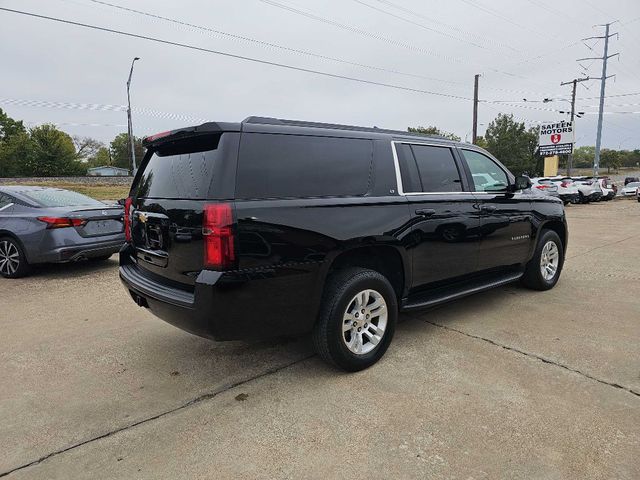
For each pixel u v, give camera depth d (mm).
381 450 2492
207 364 3666
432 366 3521
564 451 2449
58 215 6473
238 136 2961
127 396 3162
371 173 3588
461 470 2314
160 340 4203
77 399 3131
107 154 107750
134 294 3570
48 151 75188
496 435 2604
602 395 3027
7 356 3867
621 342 3941
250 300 2863
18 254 6609
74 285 6277
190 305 2879
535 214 5254
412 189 3855
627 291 5652
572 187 25891
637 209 21391
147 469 2379
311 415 2865
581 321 4512
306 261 3068
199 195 2930
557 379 3264
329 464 2385
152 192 3465
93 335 4348
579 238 10758
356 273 3400
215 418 2857
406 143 3965
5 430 2766
